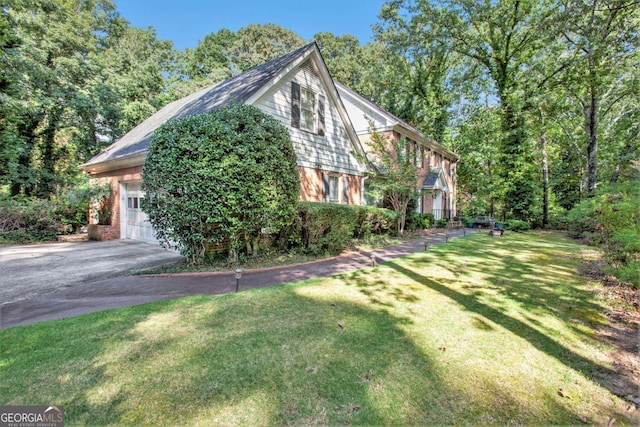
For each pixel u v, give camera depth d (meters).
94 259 7.56
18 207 11.18
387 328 3.36
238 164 6.04
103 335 3.13
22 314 3.86
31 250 9.01
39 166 16.31
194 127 5.96
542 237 13.11
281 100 9.70
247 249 7.26
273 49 37.75
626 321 3.61
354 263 7.13
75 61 16.41
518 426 1.95
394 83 23.95
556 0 15.92
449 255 8.18
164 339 3.05
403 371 2.53
